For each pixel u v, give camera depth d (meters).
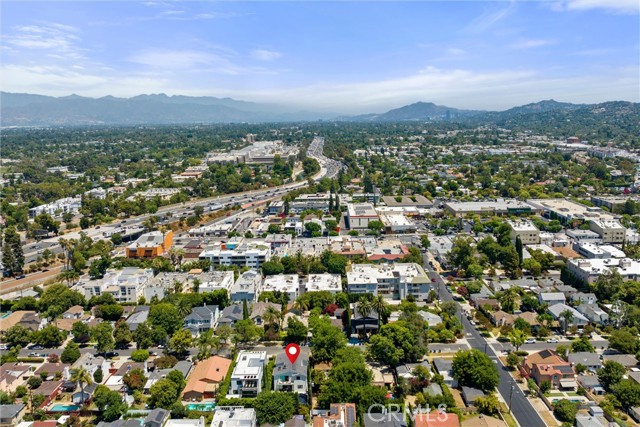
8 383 185.75
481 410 167.50
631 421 161.12
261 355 193.62
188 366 197.00
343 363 182.38
